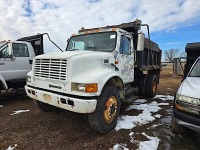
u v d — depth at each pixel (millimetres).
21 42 6836
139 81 6859
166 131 3926
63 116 4797
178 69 4895
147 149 3195
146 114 5016
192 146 3324
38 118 4680
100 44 4773
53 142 3439
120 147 3262
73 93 3371
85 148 3232
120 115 4902
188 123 3076
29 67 6922
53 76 3672
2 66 6180
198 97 3025
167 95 7832
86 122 4383
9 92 8234
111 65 4262
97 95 3414
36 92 3992
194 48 5617
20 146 3287
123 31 4863
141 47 4754
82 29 6121
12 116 4867
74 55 3574
